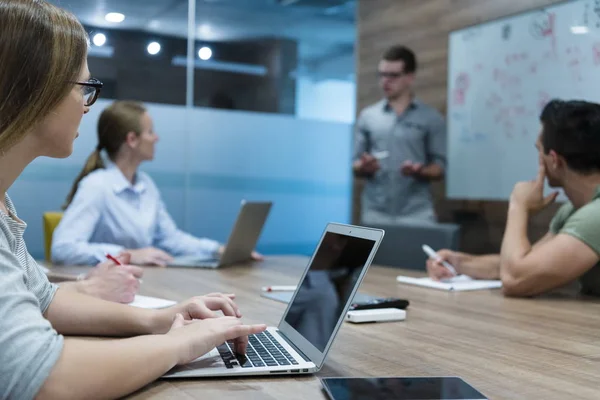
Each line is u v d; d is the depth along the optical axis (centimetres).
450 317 138
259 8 610
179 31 565
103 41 536
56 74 80
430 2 411
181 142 569
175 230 295
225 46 594
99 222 257
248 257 255
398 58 394
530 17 343
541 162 190
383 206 406
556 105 181
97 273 161
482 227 377
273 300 157
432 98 412
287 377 89
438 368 95
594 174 176
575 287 194
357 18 483
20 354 69
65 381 71
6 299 71
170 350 83
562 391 84
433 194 409
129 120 265
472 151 382
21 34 77
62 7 87
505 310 148
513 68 354
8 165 85
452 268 196
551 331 124
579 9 316
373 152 414
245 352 98
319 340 94
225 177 597
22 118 79
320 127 642
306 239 645
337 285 99
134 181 281
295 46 630
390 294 171
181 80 568
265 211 248
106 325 110
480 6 377
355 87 488
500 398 80
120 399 78
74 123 87
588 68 313
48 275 184
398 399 74
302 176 636
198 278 199
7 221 93
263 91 618
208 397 79
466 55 385
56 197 502
